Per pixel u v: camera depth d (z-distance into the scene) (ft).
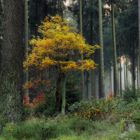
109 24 176.86
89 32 154.92
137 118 36.73
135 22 149.89
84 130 41.19
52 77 70.18
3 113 41.68
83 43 59.82
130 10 148.66
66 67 58.59
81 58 69.56
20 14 44.11
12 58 43.21
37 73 78.89
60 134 37.76
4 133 38.47
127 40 162.61
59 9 124.57
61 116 53.67
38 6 126.82
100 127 42.19
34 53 60.75
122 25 156.66
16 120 42.09
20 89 43.42
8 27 43.55
